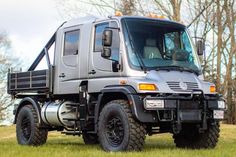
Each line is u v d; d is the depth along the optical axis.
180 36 12.26
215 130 12.11
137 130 10.80
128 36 11.43
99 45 11.95
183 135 12.64
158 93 10.92
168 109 10.83
